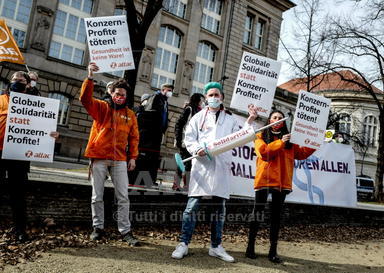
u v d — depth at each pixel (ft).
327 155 25.82
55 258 11.04
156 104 20.15
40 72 73.05
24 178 12.78
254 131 13.08
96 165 13.61
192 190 13.14
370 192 99.40
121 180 13.80
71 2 78.74
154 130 20.06
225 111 14.97
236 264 12.71
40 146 12.74
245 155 21.89
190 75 95.09
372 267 15.06
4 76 69.10
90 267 10.55
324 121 15.02
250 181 21.90
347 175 26.66
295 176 24.16
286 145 14.35
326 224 25.62
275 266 13.12
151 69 86.94
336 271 13.61
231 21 102.27
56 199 15.33
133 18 29.60
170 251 13.51
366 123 132.87
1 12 70.69
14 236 12.73
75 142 76.95
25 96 12.62
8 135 12.26
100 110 13.58
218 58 101.09
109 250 12.62
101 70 13.58
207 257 13.23
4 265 9.95
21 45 72.64
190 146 13.26
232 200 20.59
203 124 13.78
